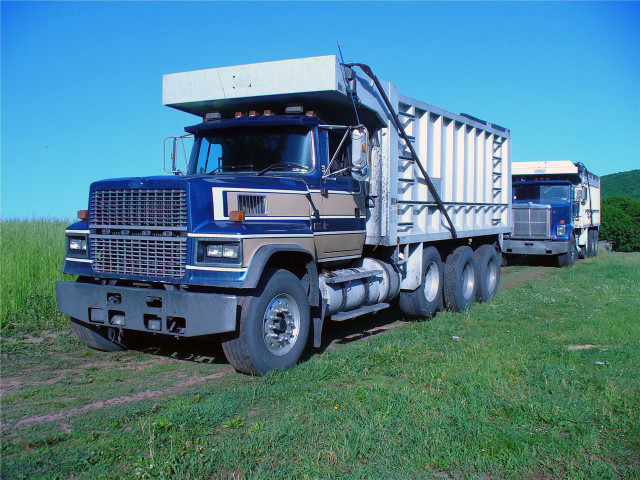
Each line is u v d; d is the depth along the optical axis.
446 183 10.23
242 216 5.74
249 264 5.55
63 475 3.65
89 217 6.26
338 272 7.38
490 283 11.88
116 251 6.04
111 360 6.66
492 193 12.36
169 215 5.70
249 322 5.73
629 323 8.39
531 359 6.52
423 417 4.63
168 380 5.83
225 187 5.83
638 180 60.69
